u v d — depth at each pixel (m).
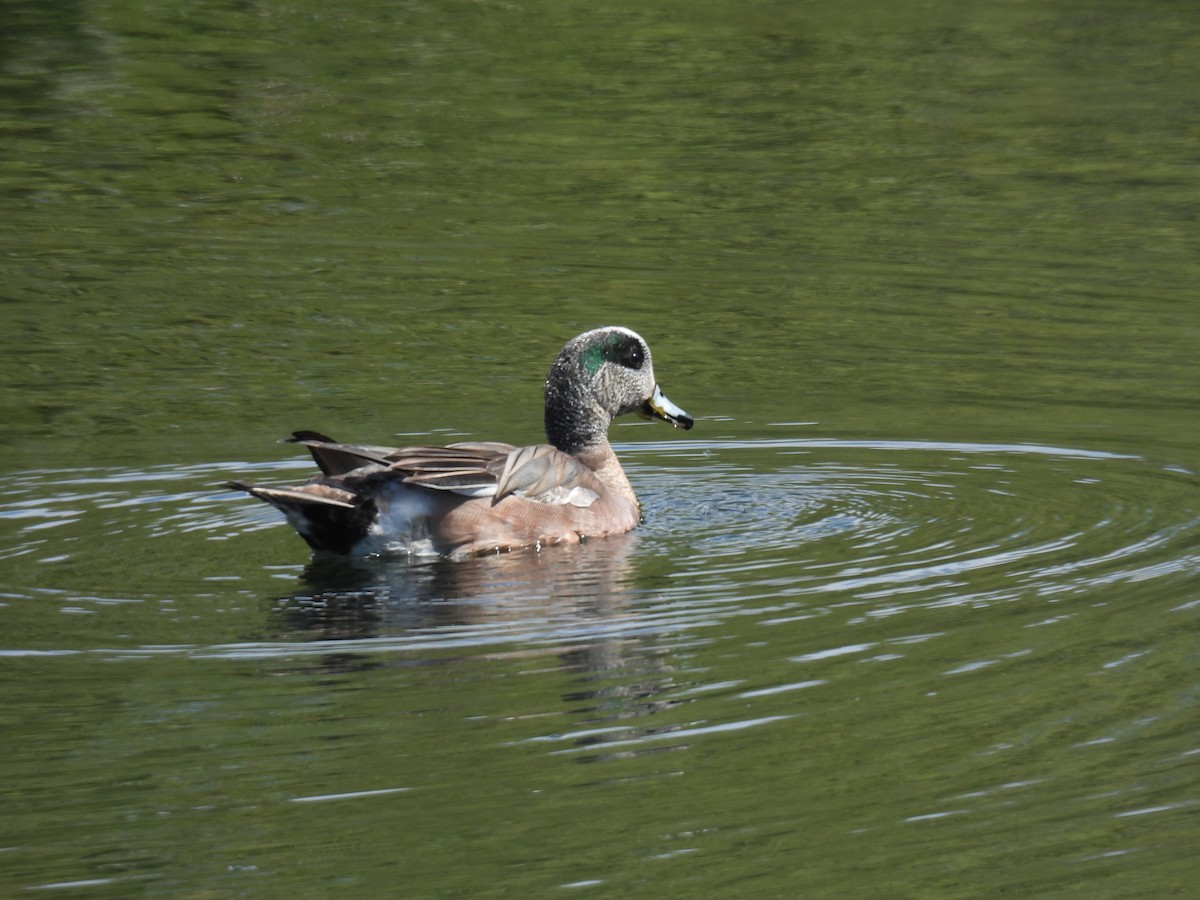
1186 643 10.03
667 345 17.80
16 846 7.73
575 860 7.68
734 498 13.32
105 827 7.89
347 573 11.38
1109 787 8.28
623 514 12.45
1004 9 32.66
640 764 8.51
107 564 11.52
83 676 9.49
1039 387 16.44
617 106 26.83
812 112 26.59
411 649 9.95
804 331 18.25
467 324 18.58
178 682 9.45
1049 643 10.06
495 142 25.23
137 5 31.73
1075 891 7.44
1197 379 16.62
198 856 7.66
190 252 20.94
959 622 10.41
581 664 9.73
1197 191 23.09
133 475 13.75
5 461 14.08
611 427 15.54
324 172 24.00
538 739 8.77
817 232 21.72
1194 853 7.73
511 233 21.70
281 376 16.88
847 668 9.71
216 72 28.31
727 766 8.53
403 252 20.97
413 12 31.81
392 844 7.75
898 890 7.41
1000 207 22.61
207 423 15.36
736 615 10.58
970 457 14.35
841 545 11.98
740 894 7.39
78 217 22.14
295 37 30.19
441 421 15.58
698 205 22.75
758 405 16.00
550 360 17.44
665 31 30.92
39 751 8.58
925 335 18.12
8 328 18.16
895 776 8.41
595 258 20.75
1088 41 30.39
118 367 17.05
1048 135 25.48
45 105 26.50
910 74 28.41
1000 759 8.62
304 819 7.98
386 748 8.63
